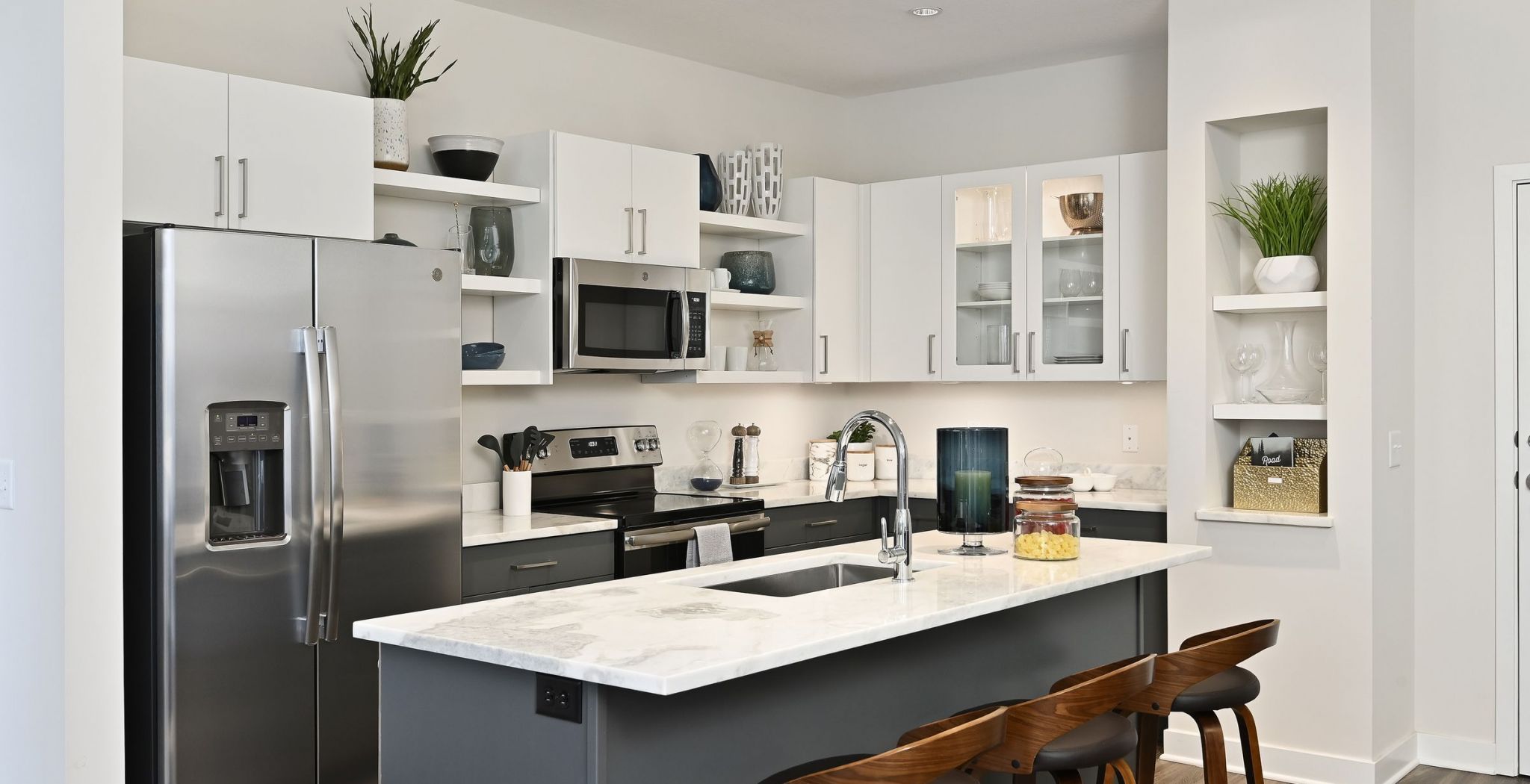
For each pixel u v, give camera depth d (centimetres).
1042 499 332
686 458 537
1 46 317
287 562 330
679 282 477
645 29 488
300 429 332
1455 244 439
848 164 618
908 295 551
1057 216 512
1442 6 441
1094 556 334
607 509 453
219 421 318
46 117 303
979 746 204
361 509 346
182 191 335
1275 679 432
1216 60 440
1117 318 495
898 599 265
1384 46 421
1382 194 420
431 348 365
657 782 220
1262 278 436
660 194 471
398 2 431
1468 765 439
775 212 536
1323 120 441
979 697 311
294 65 403
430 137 425
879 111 607
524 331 445
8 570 315
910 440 603
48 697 303
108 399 306
